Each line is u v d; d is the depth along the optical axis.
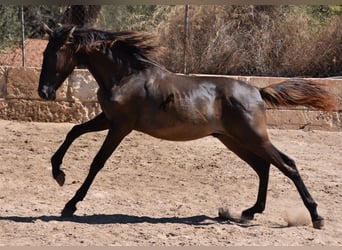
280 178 11.08
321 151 13.17
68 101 14.41
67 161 11.70
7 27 19.38
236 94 8.37
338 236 8.17
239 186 10.61
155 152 12.54
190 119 8.24
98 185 10.36
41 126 14.02
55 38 8.20
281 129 14.75
